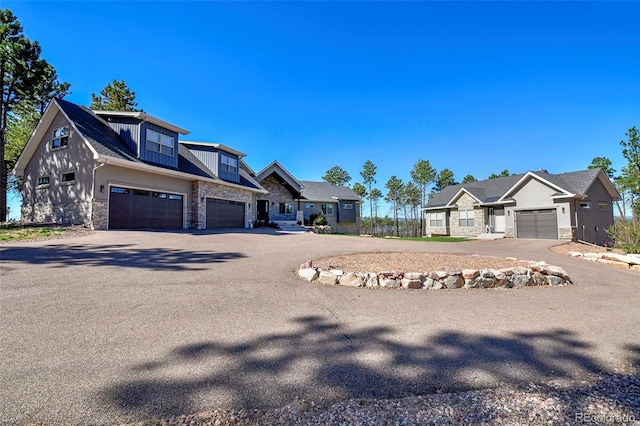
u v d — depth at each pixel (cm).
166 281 540
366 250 979
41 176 1473
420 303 470
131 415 196
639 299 516
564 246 1430
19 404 204
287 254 883
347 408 207
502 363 278
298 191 2766
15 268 587
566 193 1714
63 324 341
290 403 212
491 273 588
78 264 642
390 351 298
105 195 1275
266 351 293
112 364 259
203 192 1695
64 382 231
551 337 343
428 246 1223
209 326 351
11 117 2098
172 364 262
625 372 268
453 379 249
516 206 1972
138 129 1437
